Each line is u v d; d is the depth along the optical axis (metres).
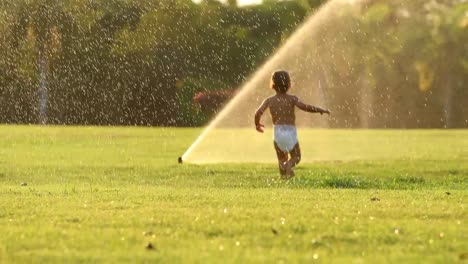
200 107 91.19
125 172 32.56
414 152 46.75
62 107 90.62
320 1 90.88
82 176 31.08
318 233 14.38
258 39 95.88
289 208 17.95
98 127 75.38
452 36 80.44
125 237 13.80
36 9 91.06
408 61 80.81
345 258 12.09
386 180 29.80
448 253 12.62
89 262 11.81
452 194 22.28
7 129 68.81
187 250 12.67
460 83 83.00
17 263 11.76
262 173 31.78
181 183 28.08
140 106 91.69
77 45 91.62
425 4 79.50
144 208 18.05
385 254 12.48
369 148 50.44
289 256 12.14
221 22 96.38
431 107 84.31
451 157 42.41
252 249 12.80
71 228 15.00
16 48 90.69
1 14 90.94
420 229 14.86
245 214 16.69
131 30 93.38
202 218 16.08
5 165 35.50
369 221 15.86
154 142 54.44
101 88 91.38
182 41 94.31
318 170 34.19
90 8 92.50
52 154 42.59
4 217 16.59
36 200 19.92
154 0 94.50
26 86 90.62
